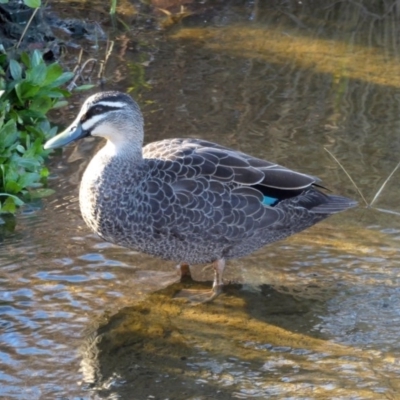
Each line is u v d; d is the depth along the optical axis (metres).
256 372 5.13
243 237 5.91
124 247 6.20
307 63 9.23
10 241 6.35
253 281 6.07
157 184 5.72
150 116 8.08
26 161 7.04
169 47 9.41
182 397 4.89
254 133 7.90
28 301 5.72
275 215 5.91
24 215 6.68
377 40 9.80
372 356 5.30
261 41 9.66
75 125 6.03
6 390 4.91
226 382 5.04
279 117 8.20
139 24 9.88
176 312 5.72
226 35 9.75
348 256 6.34
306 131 7.99
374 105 8.48
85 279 5.99
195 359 5.25
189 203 5.71
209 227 5.79
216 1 10.53
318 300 5.86
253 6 10.49
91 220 5.90
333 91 8.72
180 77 8.82
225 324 5.61
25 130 7.73
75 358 5.22
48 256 6.21
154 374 5.10
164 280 6.07
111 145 5.88
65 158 7.50
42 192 6.99
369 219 6.79
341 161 7.52
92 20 9.87
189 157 5.88
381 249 6.42
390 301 5.84
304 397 4.91
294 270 6.20
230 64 9.12
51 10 9.98
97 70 8.85
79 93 8.46
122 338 5.42
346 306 5.79
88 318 5.60
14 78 7.89
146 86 8.61
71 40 9.42
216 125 8.00
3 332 5.41
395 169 7.22
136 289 5.93
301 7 10.52
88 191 5.83
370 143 7.83
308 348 5.38
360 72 9.10
